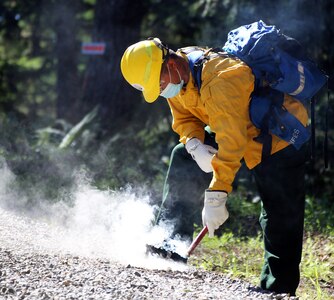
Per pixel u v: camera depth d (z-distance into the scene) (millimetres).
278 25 17125
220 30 18766
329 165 17375
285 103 7840
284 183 8086
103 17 21203
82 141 19516
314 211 15086
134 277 7977
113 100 21172
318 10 16984
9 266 7883
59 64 24375
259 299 7641
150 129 20203
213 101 7543
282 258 8336
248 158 8031
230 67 7637
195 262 10953
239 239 13133
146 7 21391
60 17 24609
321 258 11773
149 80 7863
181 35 21266
